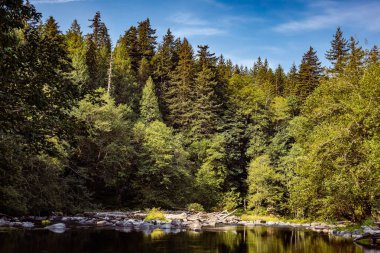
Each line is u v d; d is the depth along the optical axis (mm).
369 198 18359
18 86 10875
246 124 69062
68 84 12438
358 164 17938
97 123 39406
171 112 66812
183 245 17297
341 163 18938
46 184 28609
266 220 42125
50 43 12047
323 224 37250
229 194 54156
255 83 97562
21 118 10992
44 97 11336
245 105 69562
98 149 42094
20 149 14680
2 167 14984
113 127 41875
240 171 58625
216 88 71875
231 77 91438
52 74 11867
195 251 15539
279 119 71625
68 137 12625
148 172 44156
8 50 9859
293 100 71438
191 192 49594
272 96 81125
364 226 23078
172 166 46156
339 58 61844
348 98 21703
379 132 18031
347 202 19375
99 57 66750
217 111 70562
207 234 23172
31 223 23766
